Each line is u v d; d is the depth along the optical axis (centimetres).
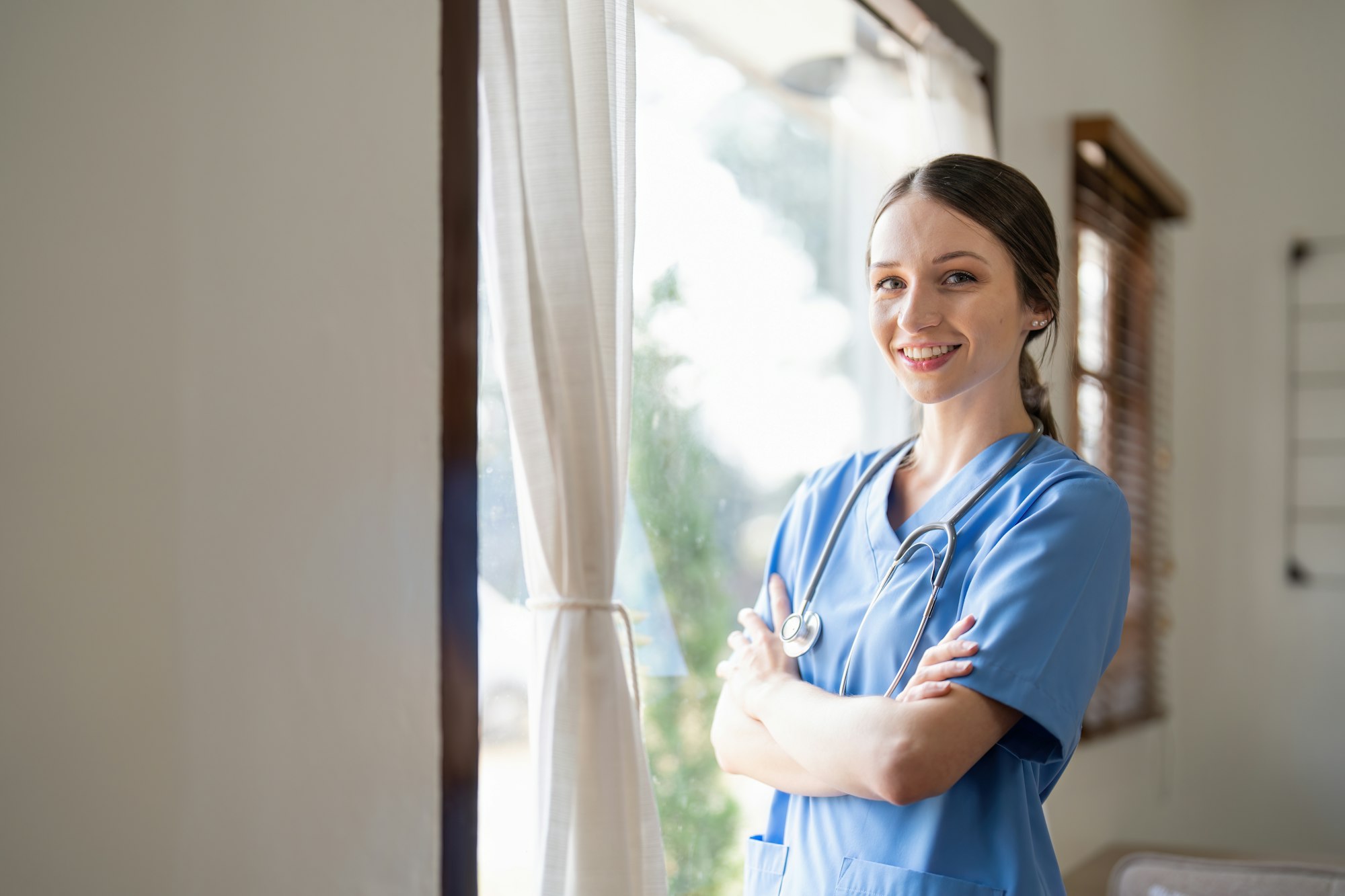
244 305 95
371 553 104
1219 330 392
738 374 210
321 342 100
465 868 111
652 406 188
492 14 117
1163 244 365
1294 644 376
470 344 114
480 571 136
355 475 103
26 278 82
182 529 90
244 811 93
